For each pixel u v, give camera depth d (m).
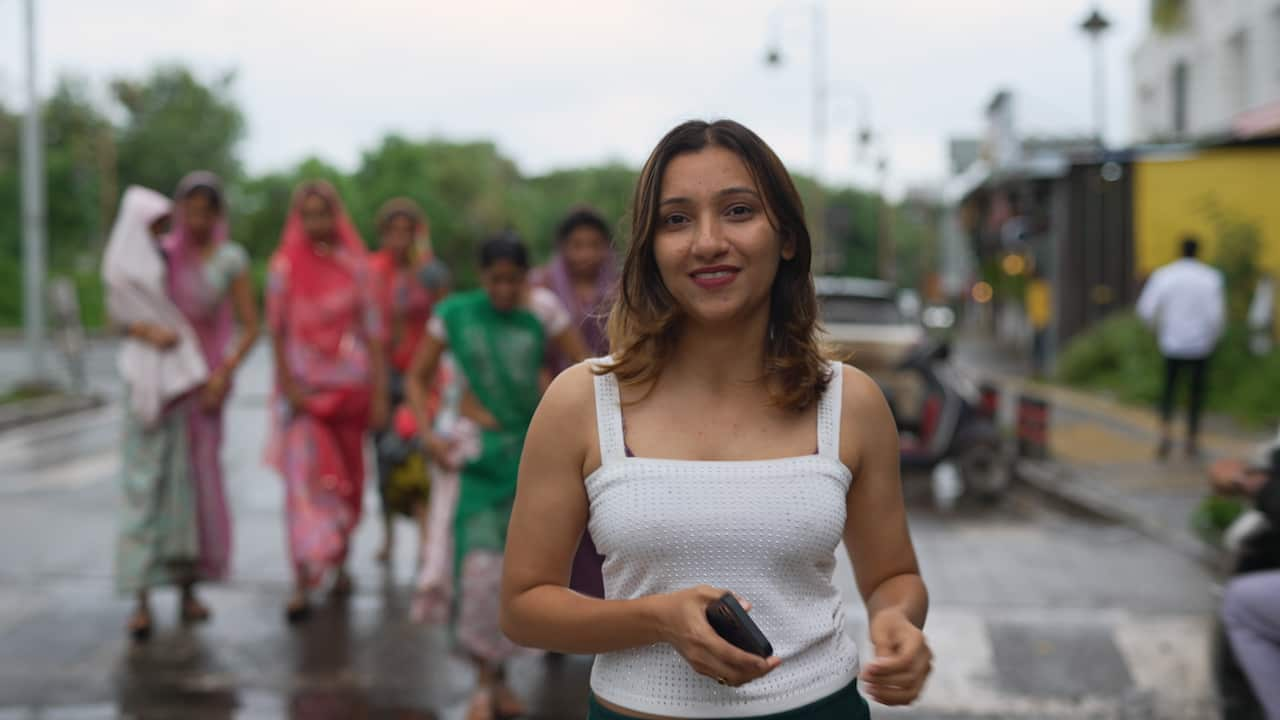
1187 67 21.53
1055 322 21.98
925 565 6.91
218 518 5.61
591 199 89.81
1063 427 12.92
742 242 1.81
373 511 8.63
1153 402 14.54
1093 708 4.54
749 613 1.75
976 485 9.28
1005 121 31.62
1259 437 11.88
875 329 11.45
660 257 1.84
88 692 4.68
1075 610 5.87
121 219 5.39
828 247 32.03
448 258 70.75
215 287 5.50
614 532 1.78
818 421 1.86
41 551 7.12
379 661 5.10
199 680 4.83
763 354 1.89
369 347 5.80
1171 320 10.61
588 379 1.86
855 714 1.86
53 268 51.97
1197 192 17.78
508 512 4.38
